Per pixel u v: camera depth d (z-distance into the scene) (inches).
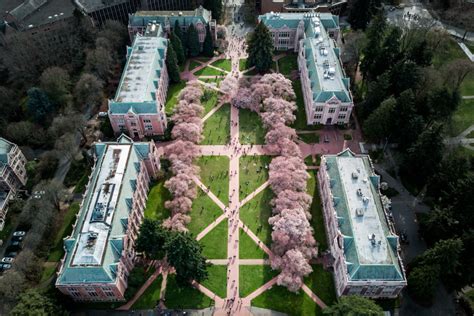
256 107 7790.4
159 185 6683.1
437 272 4913.9
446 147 6875.0
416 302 5329.7
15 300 5064.0
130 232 5595.5
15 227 6245.1
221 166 6939.0
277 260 5516.7
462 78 7470.5
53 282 5516.7
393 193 6569.9
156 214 6309.1
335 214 5615.2
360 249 5132.9
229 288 5457.7
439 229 5497.1
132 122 7165.4
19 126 7022.6
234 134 7470.5
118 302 5369.1
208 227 6112.2
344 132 7534.5
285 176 6279.5
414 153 6309.1
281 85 7854.3
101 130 7509.8
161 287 5497.1
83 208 5684.1
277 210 6013.8
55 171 6943.9
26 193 6604.3
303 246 5590.6
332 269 5629.9
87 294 5206.7
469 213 5369.1
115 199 5556.1
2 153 6333.7
